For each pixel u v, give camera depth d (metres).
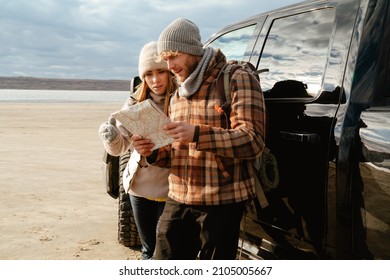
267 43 3.15
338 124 2.28
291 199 2.57
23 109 25.75
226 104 2.12
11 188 6.30
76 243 4.12
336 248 2.28
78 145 11.33
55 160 8.86
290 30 2.98
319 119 2.40
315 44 2.71
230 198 2.12
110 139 2.65
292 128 2.59
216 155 2.12
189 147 2.20
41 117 20.16
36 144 11.34
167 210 2.34
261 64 3.12
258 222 2.91
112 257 3.79
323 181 2.33
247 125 2.05
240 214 2.22
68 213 5.11
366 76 2.27
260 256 2.93
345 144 2.21
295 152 2.53
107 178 3.97
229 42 3.62
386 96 2.26
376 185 2.04
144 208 3.05
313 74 2.62
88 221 4.81
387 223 2.01
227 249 2.17
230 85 2.13
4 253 3.87
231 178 2.14
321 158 2.34
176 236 2.30
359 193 2.14
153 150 2.38
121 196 3.93
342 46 2.47
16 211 5.15
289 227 2.62
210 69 2.19
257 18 3.39
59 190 6.23
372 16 2.37
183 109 2.24
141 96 2.81
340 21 2.55
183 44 2.14
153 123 2.15
